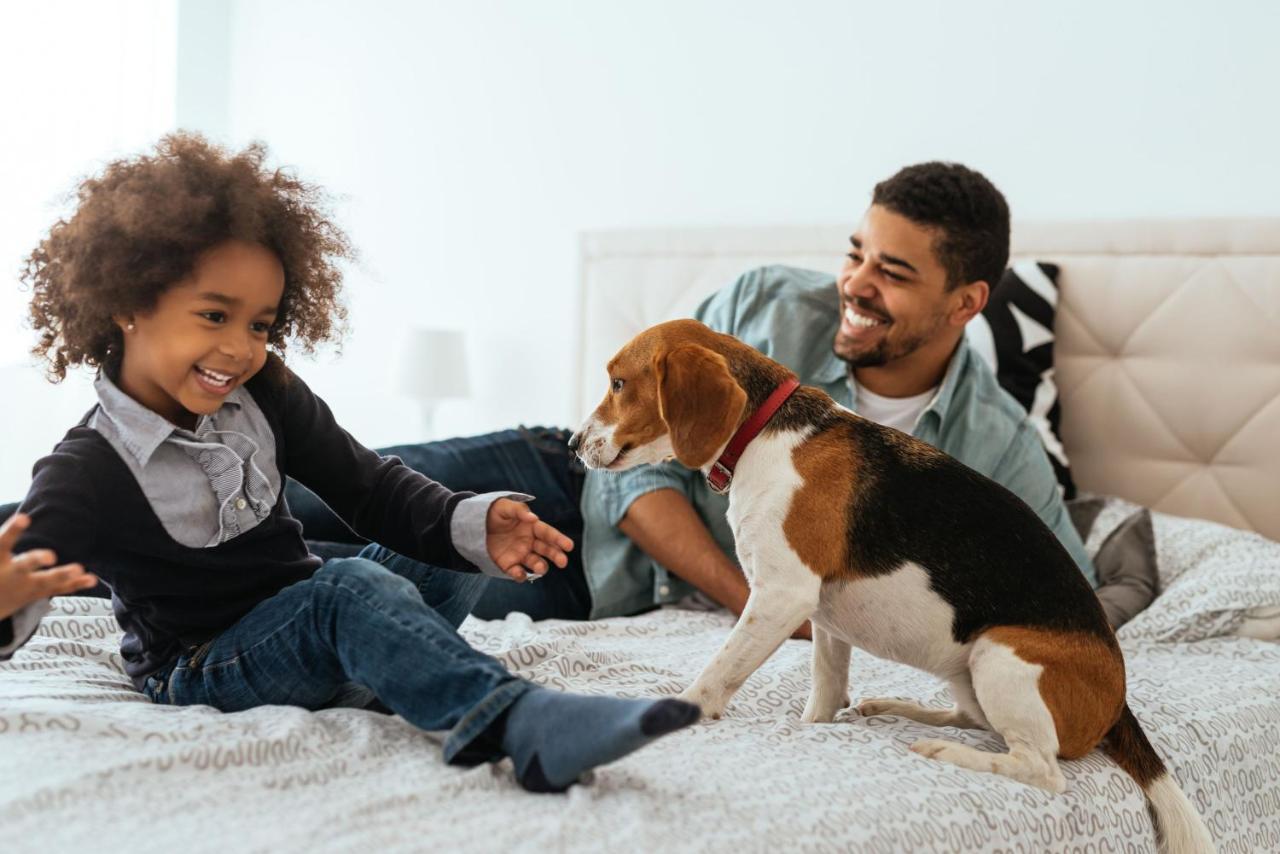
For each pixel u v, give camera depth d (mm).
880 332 2318
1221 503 2926
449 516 1555
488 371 4363
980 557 1499
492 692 1229
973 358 2531
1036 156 3227
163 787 1137
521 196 4254
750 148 3725
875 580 1518
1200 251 2959
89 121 4176
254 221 1366
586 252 3838
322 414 1626
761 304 2588
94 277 1325
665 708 1119
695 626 2287
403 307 4574
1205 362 2934
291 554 1515
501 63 4277
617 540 2518
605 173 4047
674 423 1535
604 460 1689
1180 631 2301
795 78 3629
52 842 1006
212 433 1442
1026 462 2465
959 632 1506
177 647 1457
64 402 3967
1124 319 3029
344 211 4688
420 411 4453
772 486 1537
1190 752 1710
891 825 1242
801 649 2061
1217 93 2979
